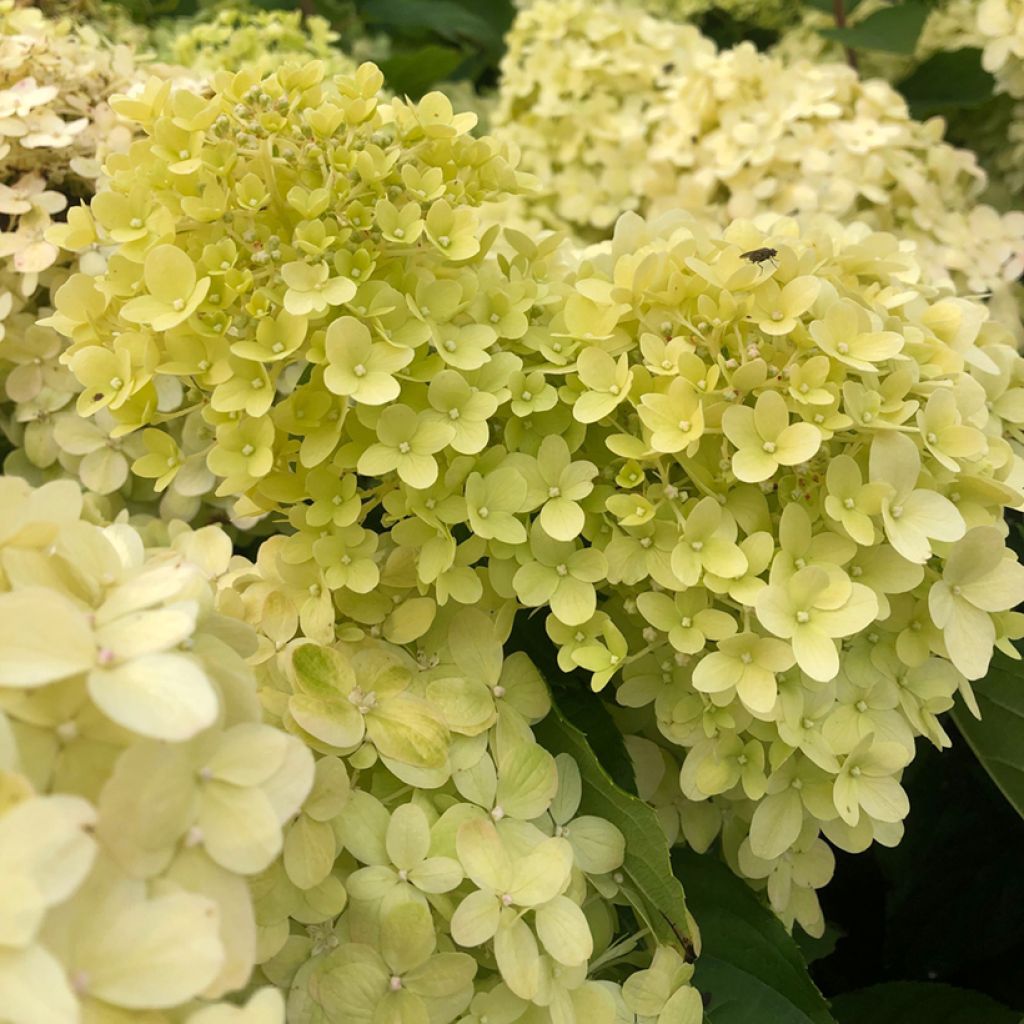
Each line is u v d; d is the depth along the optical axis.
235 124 0.22
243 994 0.18
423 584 0.23
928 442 0.22
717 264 0.22
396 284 0.23
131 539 0.19
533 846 0.21
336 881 0.19
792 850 0.23
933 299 0.29
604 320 0.23
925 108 0.48
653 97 0.45
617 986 0.20
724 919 0.24
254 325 0.22
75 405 0.30
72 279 0.24
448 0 0.61
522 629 0.25
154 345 0.22
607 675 0.21
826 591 0.21
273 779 0.15
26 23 0.36
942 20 0.52
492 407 0.22
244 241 0.22
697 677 0.20
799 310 0.22
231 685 0.16
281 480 0.23
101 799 0.13
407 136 0.24
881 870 0.33
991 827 0.32
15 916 0.12
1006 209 0.49
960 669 0.21
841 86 0.41
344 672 0.21
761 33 0.61
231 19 0.45
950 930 0.31
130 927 0.13
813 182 0.38
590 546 0.24
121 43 0.42
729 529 0.22
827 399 0.21
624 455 0.22
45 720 0.14
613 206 0.45
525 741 0.22
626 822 0.21
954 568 0.22
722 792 0.22
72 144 0.31
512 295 0.25
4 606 0.14
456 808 0.21
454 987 0.19
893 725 0.22
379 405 0.22
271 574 0.24
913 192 0.38
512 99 0.48
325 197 0.22
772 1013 0.22
